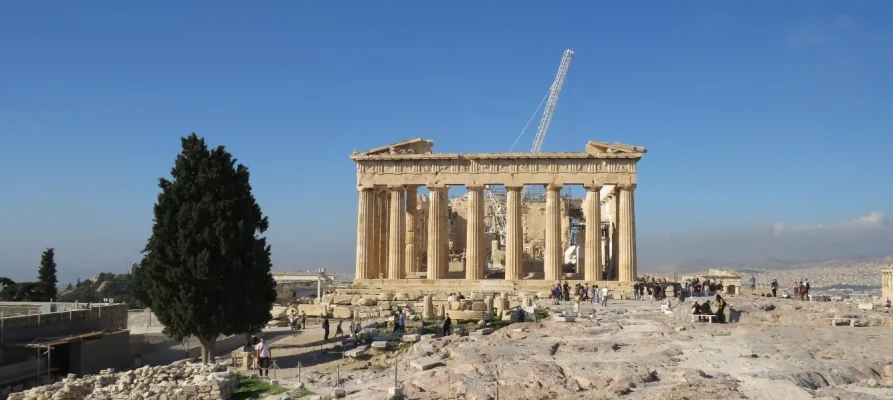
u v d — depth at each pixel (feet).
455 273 348.38
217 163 172.04
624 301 244.22
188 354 185.57
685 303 193.57
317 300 277.03
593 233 285.64
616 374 101.91
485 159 291.58
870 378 101.96
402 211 297.33
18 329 157.69
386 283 285.02
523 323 167.84
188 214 165.89
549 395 95.96
